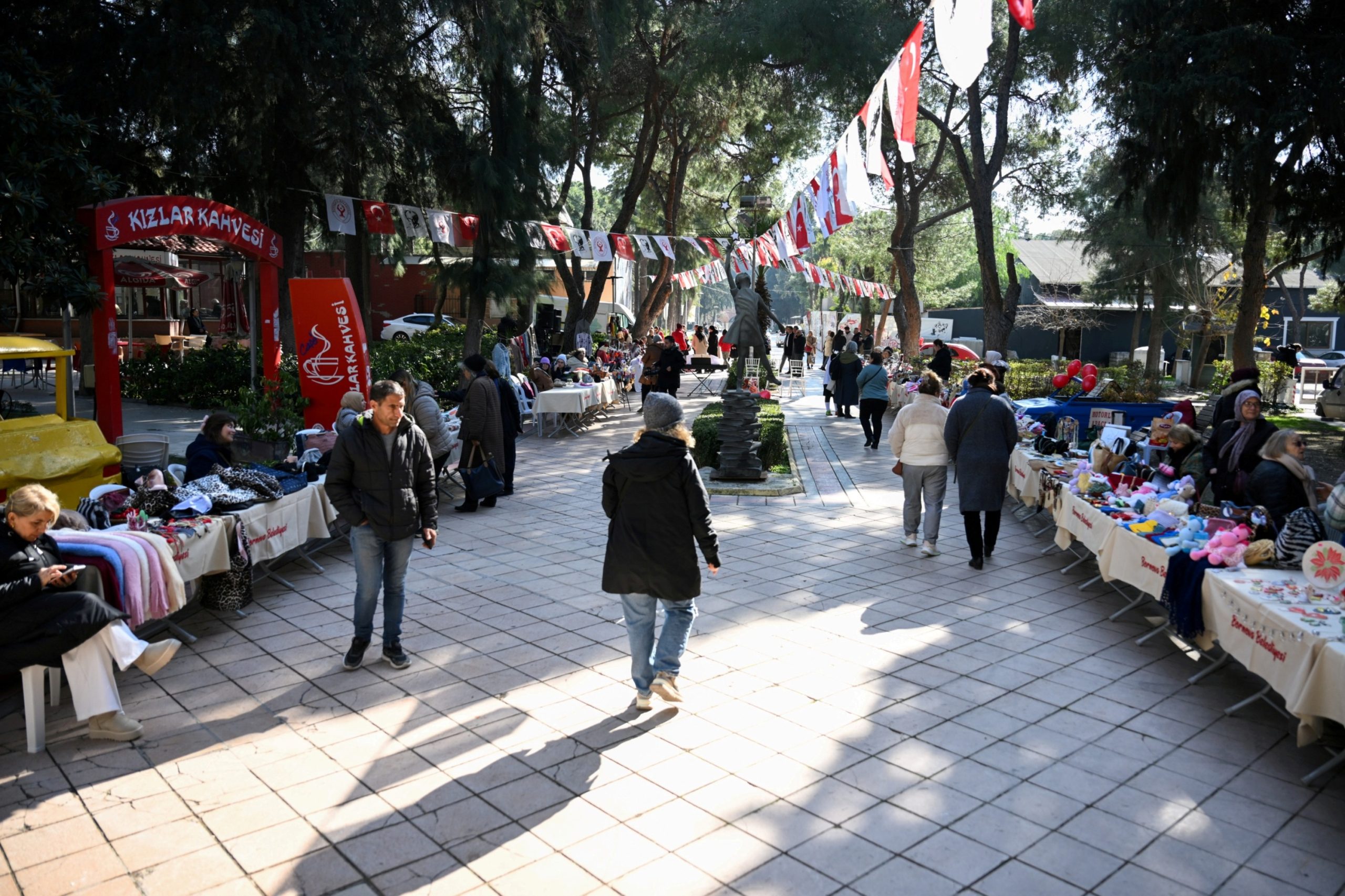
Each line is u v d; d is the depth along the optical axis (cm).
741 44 1859
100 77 1262
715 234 3334
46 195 842
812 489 1067
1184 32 1288
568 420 1579
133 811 358
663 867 324
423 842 339
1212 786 386
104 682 408
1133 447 786
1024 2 359
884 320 3334
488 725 437
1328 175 1344
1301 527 491
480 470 918
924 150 2594
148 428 1410
